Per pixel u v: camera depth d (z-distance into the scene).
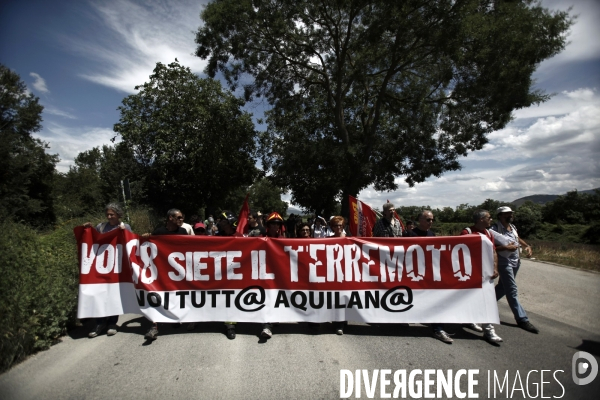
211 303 5.08
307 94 22.86
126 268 5.09
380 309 5.12
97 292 4.98
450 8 16.56
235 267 5.12
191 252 5.12
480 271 5.07
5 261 4.68
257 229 7.04
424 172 20.58
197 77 25.17
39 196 25.17
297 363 4.11
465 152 20.67
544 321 5.64
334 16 19.83
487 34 15.98
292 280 5.14
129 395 3.42
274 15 18.25
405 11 16.77
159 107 24.72
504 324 5.51
